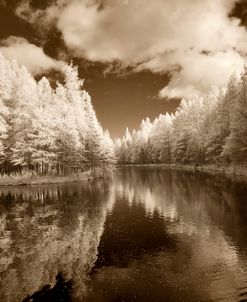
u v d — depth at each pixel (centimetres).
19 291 1010
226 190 2912
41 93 6134
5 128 4397
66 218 2045
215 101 7856
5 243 1544
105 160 6397
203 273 1071
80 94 6141
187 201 2461
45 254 1353
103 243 1466
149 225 1756
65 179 4591
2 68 5019
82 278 1088
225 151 4719
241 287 957
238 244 1354
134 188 3559
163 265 1159
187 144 8444
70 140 4853
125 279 1060
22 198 2975
